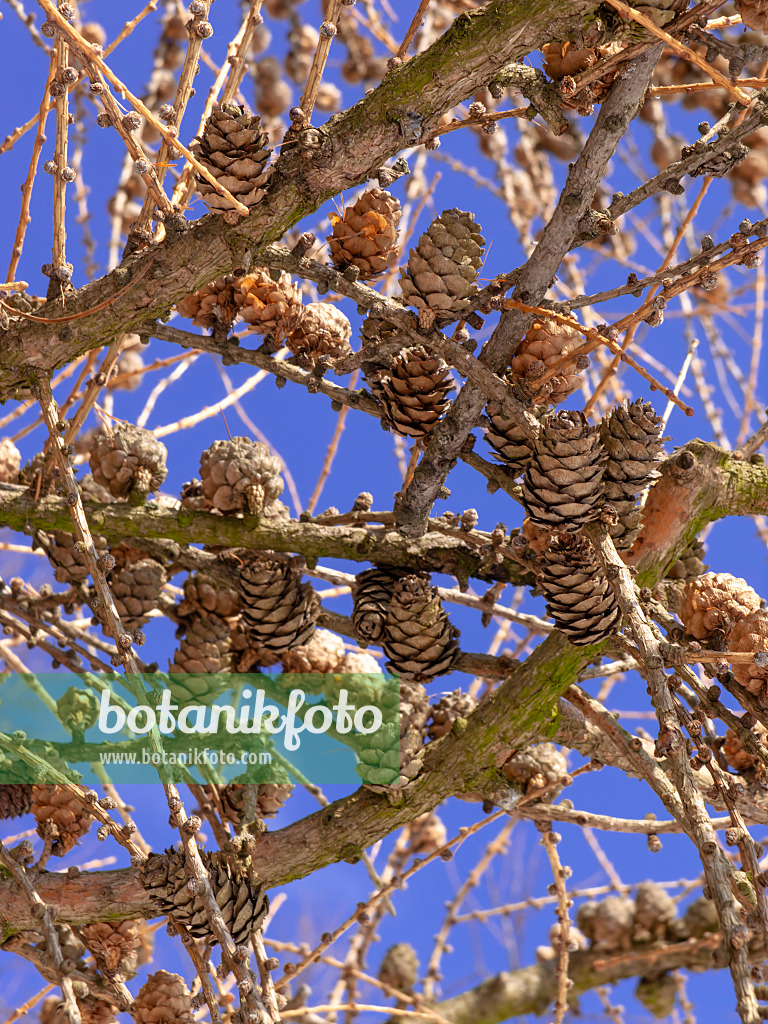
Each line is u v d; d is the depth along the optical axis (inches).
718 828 47.0
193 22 44.1
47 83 44.3
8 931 46.4
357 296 44.9
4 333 45.3
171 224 44.4
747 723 43.3
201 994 44.3
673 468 45.4
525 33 43.3
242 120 43.3
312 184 44.1
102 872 46.3
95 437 47.0
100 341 45.4
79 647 47.4
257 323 46.0
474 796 48.4
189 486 47.3
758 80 43.1
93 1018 47.1
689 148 44.1
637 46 42.9
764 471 45.9
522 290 44.4
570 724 46.9
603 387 45.4
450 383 45.3
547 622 47.3
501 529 45.8
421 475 45.8
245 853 44.7
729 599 44.4
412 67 43.8
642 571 45.8
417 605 45.8
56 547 47.3
